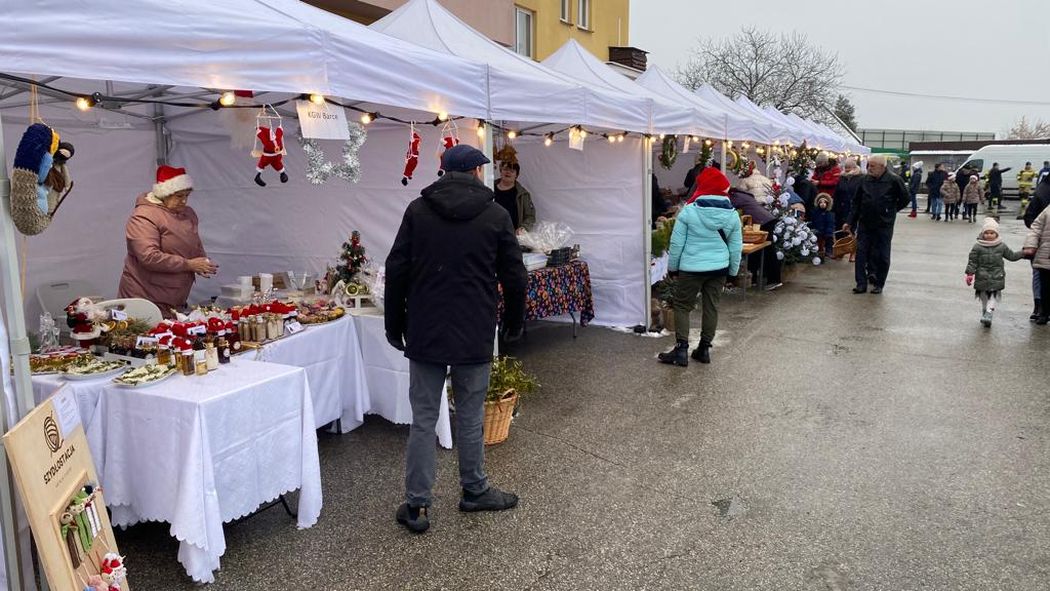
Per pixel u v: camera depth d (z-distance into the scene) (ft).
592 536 10.52
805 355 20.62
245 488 9.75
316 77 10.93
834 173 43.21
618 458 13.34
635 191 22.77
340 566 9.73
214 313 12.64
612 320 24.12
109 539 8.17
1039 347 21.17
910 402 16.35
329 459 13.26
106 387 9.68
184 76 9.14
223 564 9.77
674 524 10.85
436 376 10.46
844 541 10.32
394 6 34.35
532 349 21.42
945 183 74.38
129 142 18.58
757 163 49.55
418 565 9.77
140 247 13.41
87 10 8.09
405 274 10.16
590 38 57.98
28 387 7.32
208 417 9.06
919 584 9.23
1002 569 9.55
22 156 6.83
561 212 24.29
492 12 42.29
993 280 23.59
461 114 14.21
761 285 32.07
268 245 18.60
